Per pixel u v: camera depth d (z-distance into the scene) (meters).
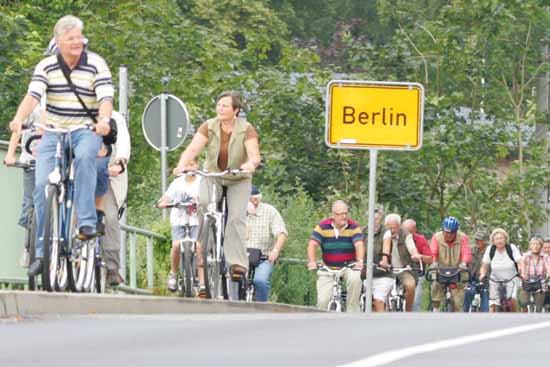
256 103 69.69
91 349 19.12
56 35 28.77
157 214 56.25
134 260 44.53
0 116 59.97
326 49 132.25
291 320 24.27
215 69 68.56
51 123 28.91
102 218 30.56
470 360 17.80
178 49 68.19
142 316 24.73
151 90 66.06
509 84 75.50
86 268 30.17
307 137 69.75
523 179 72.56
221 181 34.72
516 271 59.72
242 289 35.97
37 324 22.56
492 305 59.56
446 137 71.06
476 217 72.94
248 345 19.75
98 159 29.67
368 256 46.41
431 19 78.19
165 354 18.50
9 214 33.69
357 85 46.72
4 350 18.88
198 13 115.38
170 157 64.31
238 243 34.75
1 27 60.41
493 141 71.75
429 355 18.25
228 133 34.59
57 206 28.39
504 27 72.94
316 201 68.75
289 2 135.25
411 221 53.03
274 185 67.56
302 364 17.28
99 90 28.78
